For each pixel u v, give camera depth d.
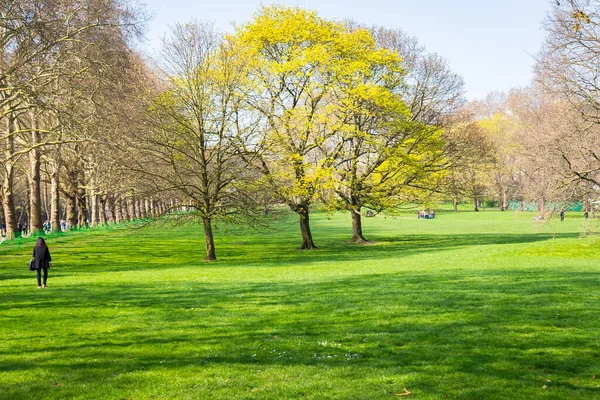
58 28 31.11
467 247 39.09
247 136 36.78
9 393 9.36
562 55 26.70
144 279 24.86
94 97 37.72
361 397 8.84
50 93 31.41
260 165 40.97
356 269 27.73
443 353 11.23
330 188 41.12
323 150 42.50
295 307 16.78
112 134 35.75
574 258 28.73
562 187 31.45
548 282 19.66
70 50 33.12
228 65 36.00
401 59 43.03
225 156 38.41
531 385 9.11
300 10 41.75
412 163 43.31
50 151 46.84
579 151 30.66
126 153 35.41
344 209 44.03
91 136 41.31
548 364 10.23
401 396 8.82
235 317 15.56
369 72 42.44
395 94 44.88
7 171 44.59
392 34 49.97
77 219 83.00
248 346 12.36
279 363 10.98
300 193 39.28
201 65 34.84
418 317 14.64
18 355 11.75
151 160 35.19
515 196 86.50
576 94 28.67
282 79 40.94
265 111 39.66
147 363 11.16
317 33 41.41
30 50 30.88
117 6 35.41
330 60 40.38
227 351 12.00
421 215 98.19
